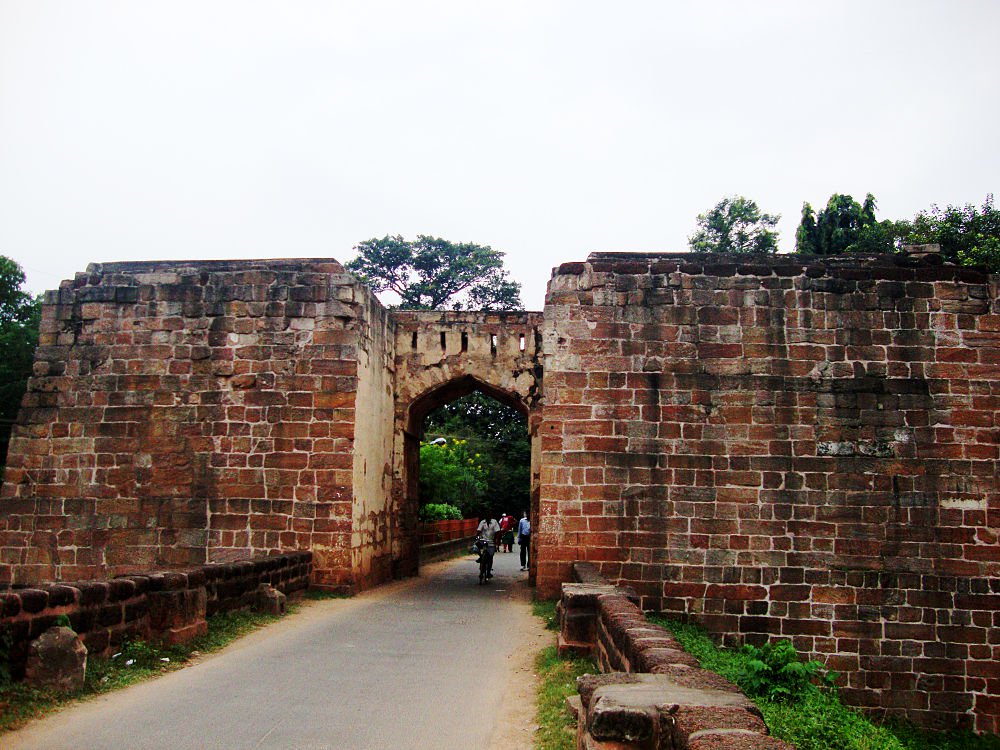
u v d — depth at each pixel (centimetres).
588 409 1373
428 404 1902
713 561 1333
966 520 1339
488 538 1928
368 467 1550
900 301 1396
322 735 606
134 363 1482
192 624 899
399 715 670
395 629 1109
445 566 2550
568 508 1350
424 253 4172
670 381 1378
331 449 1422
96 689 693
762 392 1372
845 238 2575
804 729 751
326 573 1395
